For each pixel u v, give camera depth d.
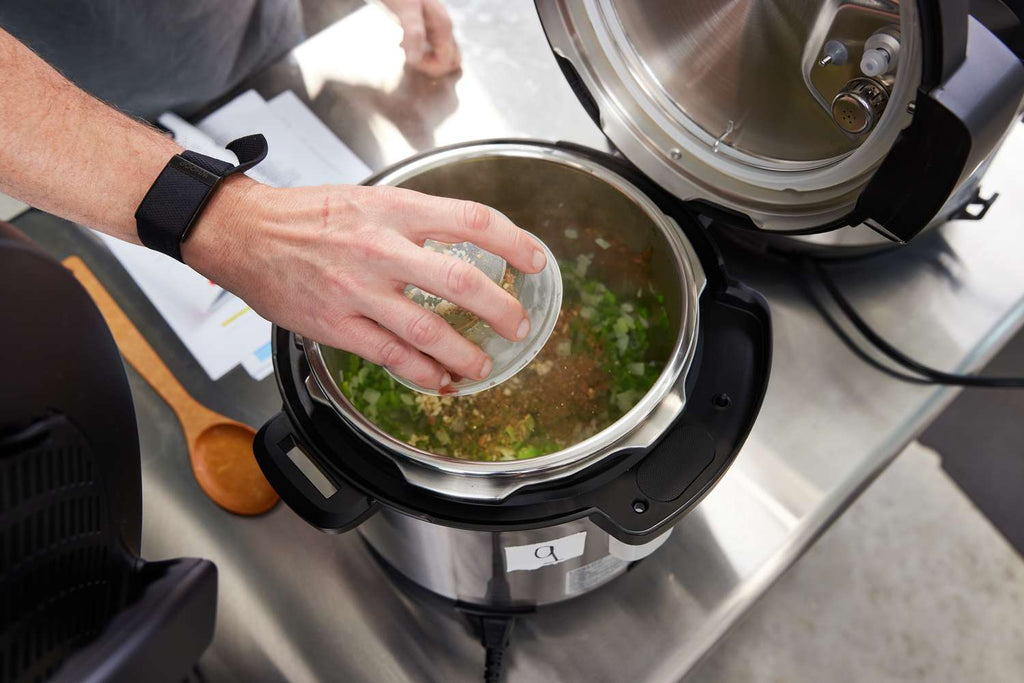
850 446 0.82
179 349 0.89
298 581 0.79
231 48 1.04
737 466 0.82
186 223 0.61
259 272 0.62
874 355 0.86
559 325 0.77
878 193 0.54
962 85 0.47
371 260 0.58
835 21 0.56
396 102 1.02
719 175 0.71
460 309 0.62
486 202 0.76
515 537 0.59
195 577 0.36
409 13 0.97
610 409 0.72
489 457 0.71
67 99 0.62
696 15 0.64
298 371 0.63
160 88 1.02
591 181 0.69
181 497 0.83
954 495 1.58
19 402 0.32
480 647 0.77
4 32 0.61
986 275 0.88
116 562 0.38
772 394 0.85
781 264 0.90
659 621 0.77
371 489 0.58
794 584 1.53
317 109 1.02
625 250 0.75
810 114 0.63
